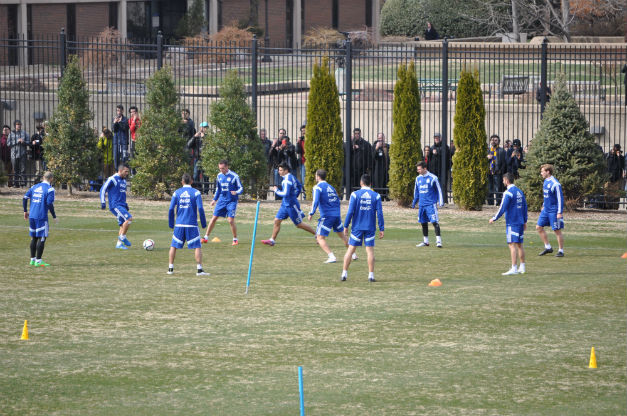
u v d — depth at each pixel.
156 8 143.12
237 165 66.25
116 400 23.83
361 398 24.08
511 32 139.38
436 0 152.12
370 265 40.28
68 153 68.38
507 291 38.22
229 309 34.69
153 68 115.25
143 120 67.62
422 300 36.41
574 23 141.75
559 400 23.98
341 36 146.25
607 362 27.56
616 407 23.44
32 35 124.75
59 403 23.56
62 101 68.88
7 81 97.00
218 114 66.56
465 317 33.44
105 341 29.86
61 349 28.86
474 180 63.38
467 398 24.11
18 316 33.34
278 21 155.50
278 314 33.88
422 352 28.66
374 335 30.75
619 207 71.50
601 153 62.47
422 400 23.92
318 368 26.89
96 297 36.69
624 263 44.91
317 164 66.81
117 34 129.25
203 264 44.53
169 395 24.27
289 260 45.78
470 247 49.97
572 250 48.94
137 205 65.25
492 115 78.06
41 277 40.81
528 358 28.02
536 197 62.28
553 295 37.34
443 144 65.75
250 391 24.64
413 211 63.84
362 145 68.19
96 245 49.62
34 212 43.34
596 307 35.09
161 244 50.22
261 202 67.44
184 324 32.25
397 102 65.12
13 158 73.75
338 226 45.97
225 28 132.50
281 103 81.94
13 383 25.28
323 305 35.47
